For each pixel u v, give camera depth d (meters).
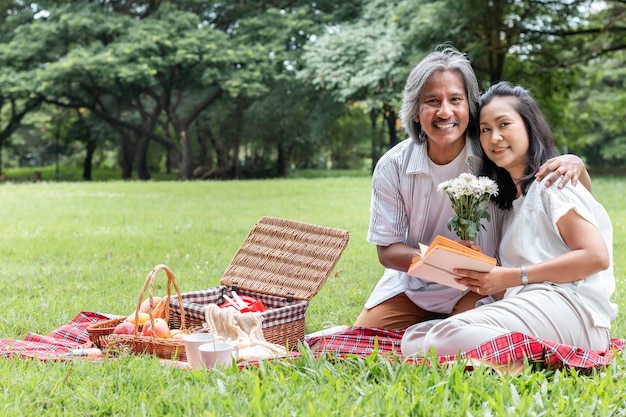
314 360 3.57
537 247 3.85
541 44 25.75
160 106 35.53
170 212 14.48
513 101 3.93
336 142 45.69
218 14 36.09
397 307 4.73
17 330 5.02
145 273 7.41
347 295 6.31
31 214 14.12
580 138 36.75
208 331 4.12
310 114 35.50
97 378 3.46
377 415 2.86
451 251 3.57
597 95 36.47
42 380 3.40
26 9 34.72
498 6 22.78
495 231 4.20
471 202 3.81
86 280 7.04
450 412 2.91
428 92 4.07
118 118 36.50
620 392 3.13
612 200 15.26
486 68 25.86
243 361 3.72
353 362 3.63
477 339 3.58
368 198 17.47
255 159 40.22
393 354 3.73
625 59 31.58
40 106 38.47
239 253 4.88
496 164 4.00
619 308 5.50
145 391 3.24
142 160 37.59
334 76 27.70
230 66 33.50
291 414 2.86
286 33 32.53
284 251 4.79
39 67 33.31
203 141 40.34
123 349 3.89
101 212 14.52
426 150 4.37
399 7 26.34
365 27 29.22
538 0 23.59
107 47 31.52
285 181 26.16
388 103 27.69
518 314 3.69
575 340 3.73
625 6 23.11
